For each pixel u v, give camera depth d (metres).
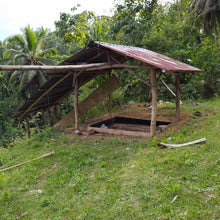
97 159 5.91
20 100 23.06
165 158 5.07
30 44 20.22
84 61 8.44
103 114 12.61
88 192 4.44
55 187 4.85
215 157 4.78
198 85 13.38
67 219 3.77
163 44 14.39
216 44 15.38
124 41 15.16
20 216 4.05
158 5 14.71
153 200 3.83
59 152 6.58
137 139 6.92
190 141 5.93
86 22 14.66
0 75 21.33
